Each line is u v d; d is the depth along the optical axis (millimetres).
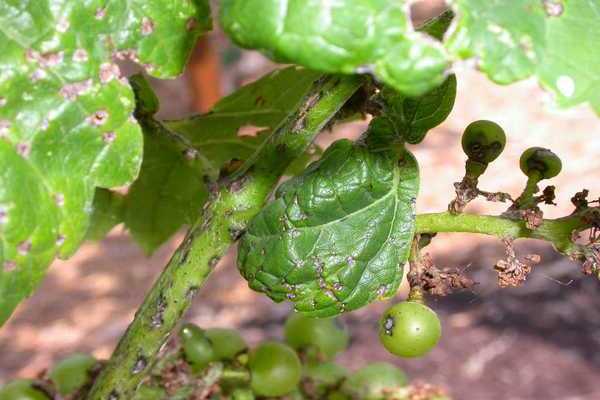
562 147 1098
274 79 323
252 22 189
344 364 767
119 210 350
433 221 244
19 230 219
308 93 234
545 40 198
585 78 198
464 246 898
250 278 241
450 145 1165
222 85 1509
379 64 190
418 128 242
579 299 831
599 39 200
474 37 192
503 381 750
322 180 237
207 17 236
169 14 233
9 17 223
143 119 287
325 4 188
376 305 853
